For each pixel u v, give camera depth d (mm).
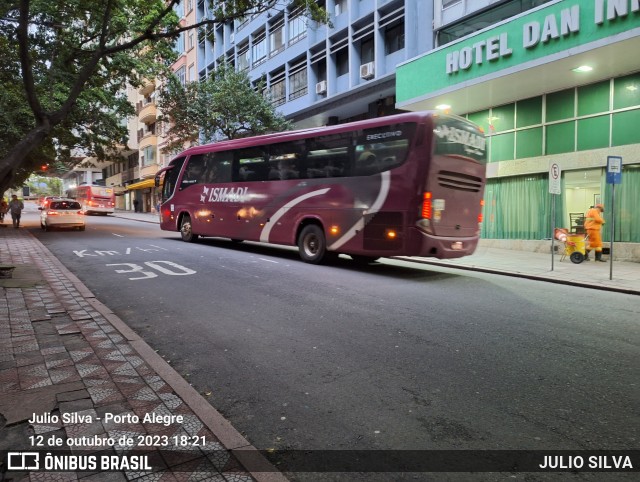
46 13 9781
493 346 5195
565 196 14664
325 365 4594
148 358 4555
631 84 12961
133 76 17484
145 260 11727
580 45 11383
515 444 3139
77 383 3914
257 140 13352
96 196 39906
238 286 8445
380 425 3396
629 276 10273
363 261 12578
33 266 10430
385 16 18828
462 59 14148
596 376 4332
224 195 14562
